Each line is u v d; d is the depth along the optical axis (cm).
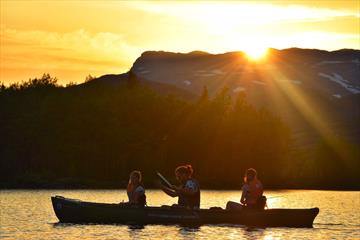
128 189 3753
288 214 3753
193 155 14475
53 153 13350
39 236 3259
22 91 16275
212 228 3581
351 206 6481
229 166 14625
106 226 3631
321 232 3594
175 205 3672
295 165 16938
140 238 3192
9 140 13425
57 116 13862
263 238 3272
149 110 14538
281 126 15362
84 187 12200
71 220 3778
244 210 3700
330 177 17212
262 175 14900
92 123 13775
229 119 14925
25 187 11838
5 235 3306
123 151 13712
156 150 14112
